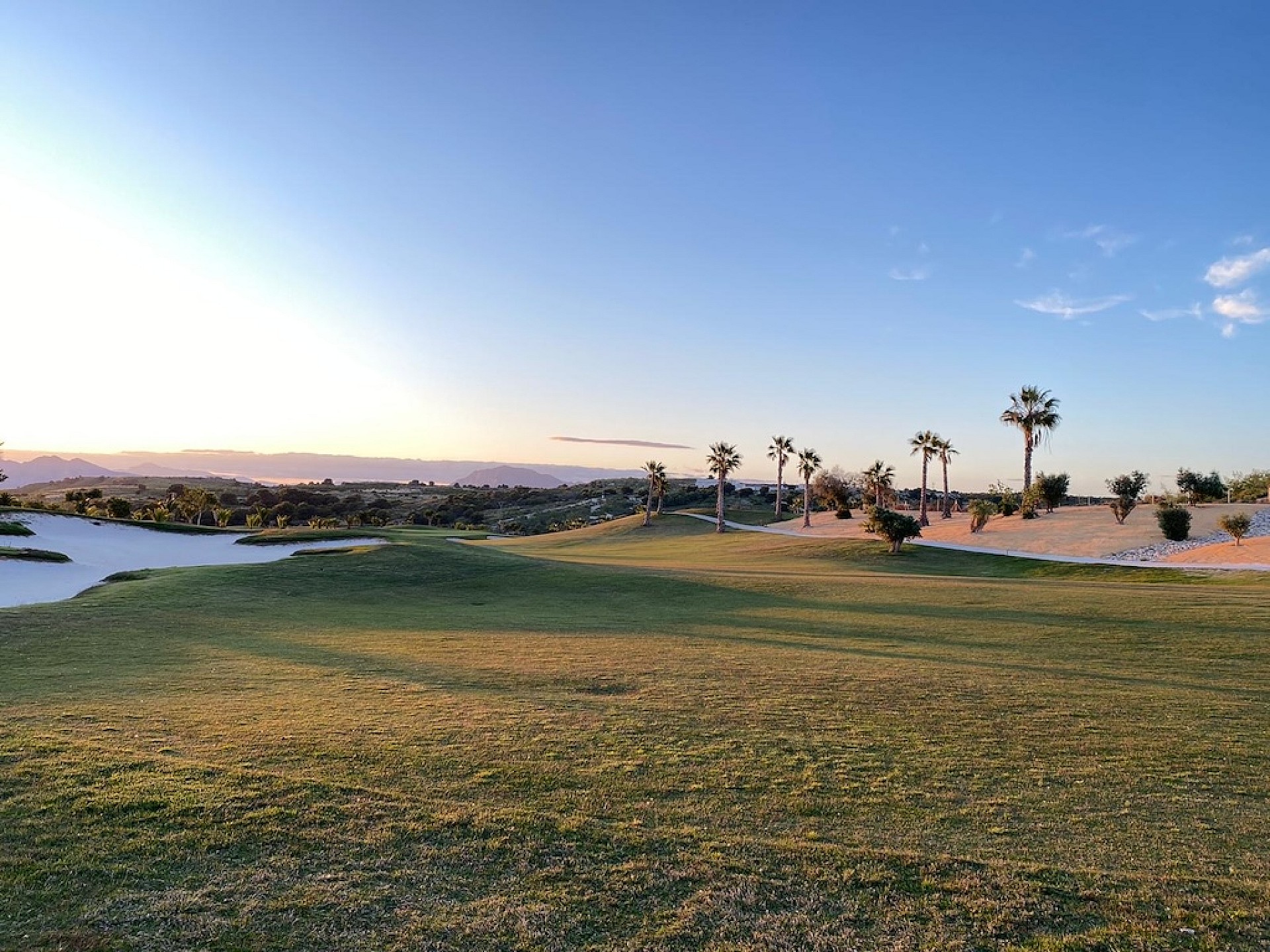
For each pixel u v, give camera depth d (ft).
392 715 31.12
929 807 21.77
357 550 116.67
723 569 125.49
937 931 15.12
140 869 16.75
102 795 20.54
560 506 440.45
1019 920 15.53
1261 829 20.36
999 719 31.73
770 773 24.48
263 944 14.23
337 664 44.60
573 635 58.49
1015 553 157.38
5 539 123.65
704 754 26.32
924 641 54.13
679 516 309.01
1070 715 32.42
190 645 50.72
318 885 16.40
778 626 63.16
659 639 56.03
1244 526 139.64
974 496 391.24
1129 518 193.88
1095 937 14.96
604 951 14.32
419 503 451.94
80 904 15.31
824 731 29.73
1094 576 120.47
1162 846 19.22
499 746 26.73
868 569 138.41
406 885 16.55
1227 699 35.37
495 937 14.65
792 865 17.83
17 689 35.42
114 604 68.39
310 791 21.53
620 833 19.42
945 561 150.82
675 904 15.98
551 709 32.94
